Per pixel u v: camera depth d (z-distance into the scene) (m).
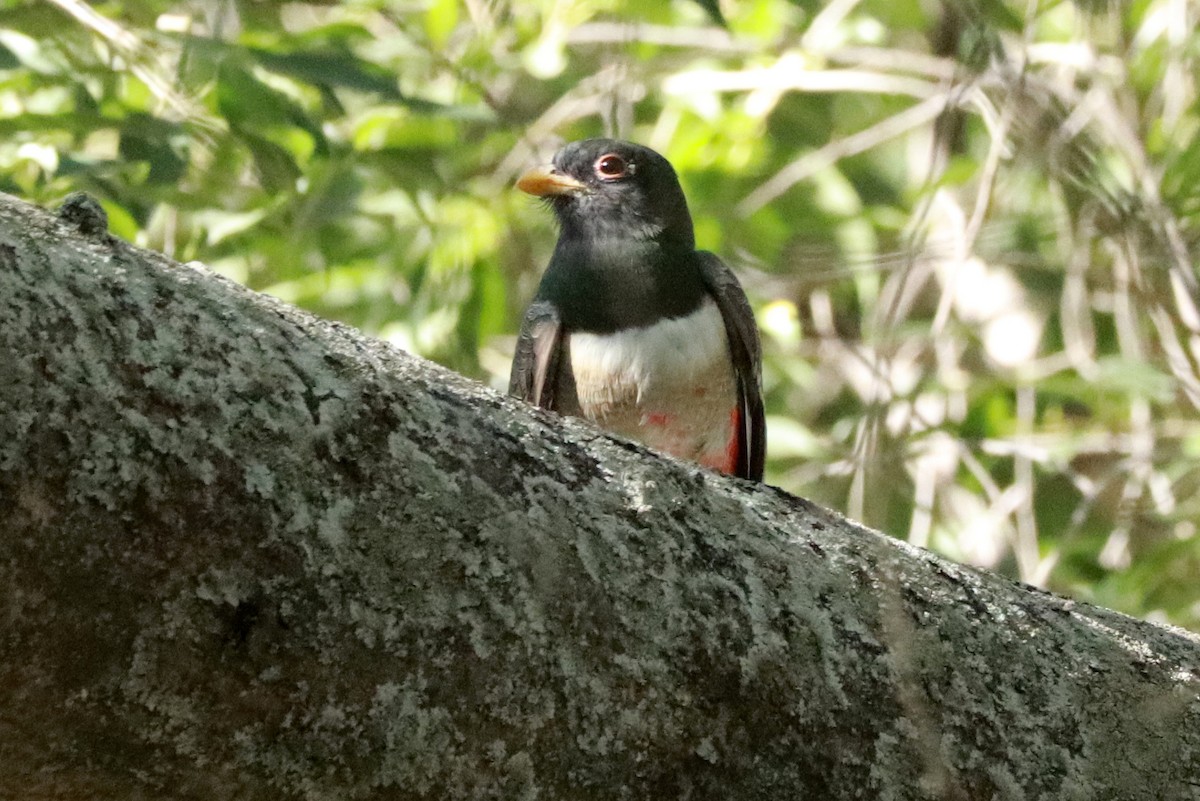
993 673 4.29
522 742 3.55
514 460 3.81
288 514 3.34
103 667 3.12
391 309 13.04
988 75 9.91
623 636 3.73
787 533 4.21
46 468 3.06
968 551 12.74
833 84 13.72
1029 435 13.26
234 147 10.48
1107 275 12.83
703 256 9.50
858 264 12.09
